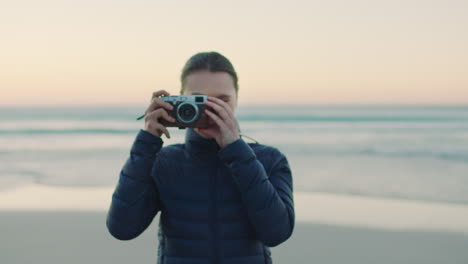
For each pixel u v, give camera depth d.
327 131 34.06
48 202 9.05
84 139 28.30
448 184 12.24
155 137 1.78
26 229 6.91
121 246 6.04
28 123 45.91
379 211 8.47
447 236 6.81
